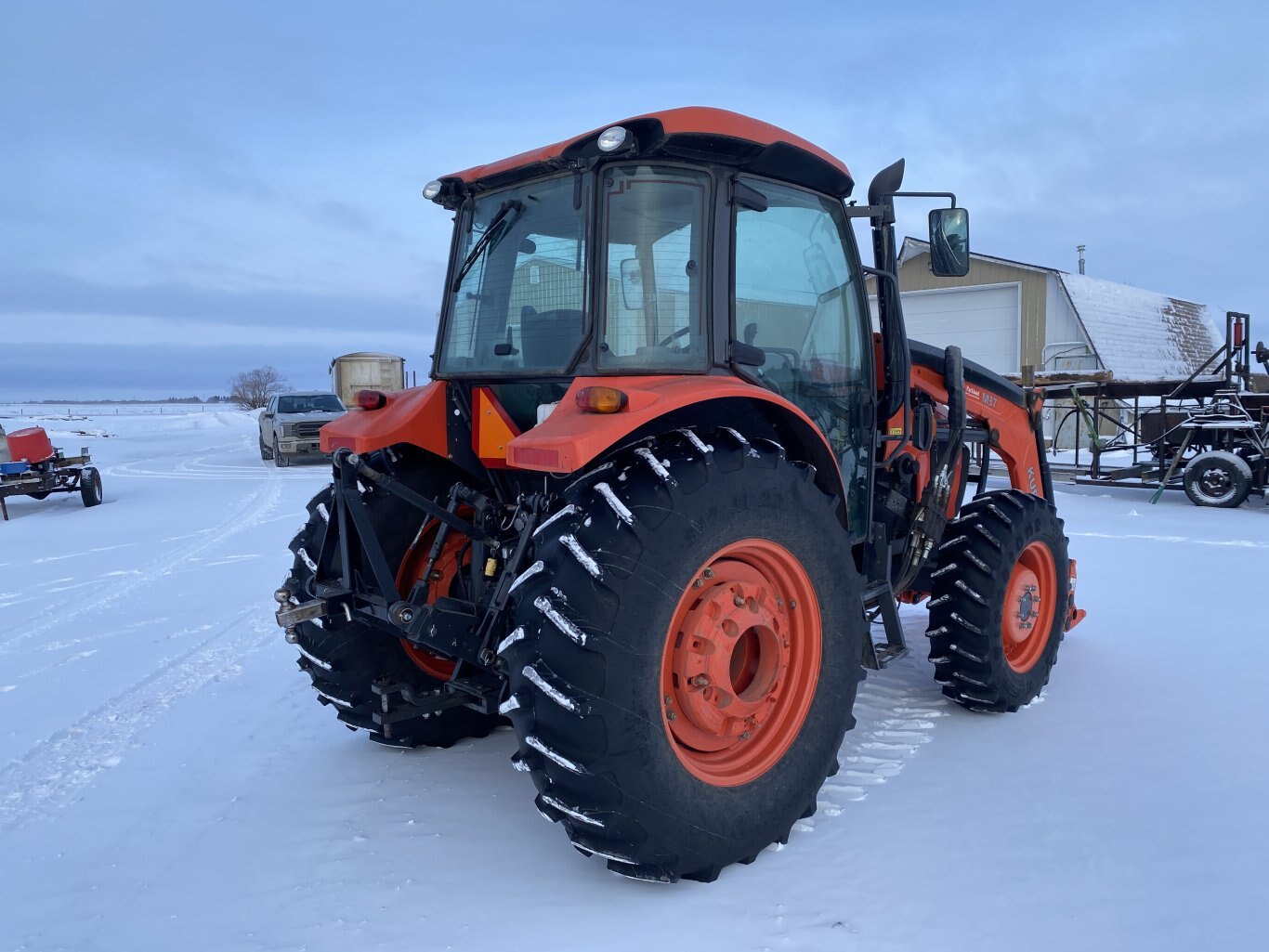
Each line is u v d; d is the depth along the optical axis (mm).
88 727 3922
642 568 2338
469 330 3287
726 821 2506
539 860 2686
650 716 2350
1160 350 20891
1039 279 19422
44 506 13414
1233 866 2533
